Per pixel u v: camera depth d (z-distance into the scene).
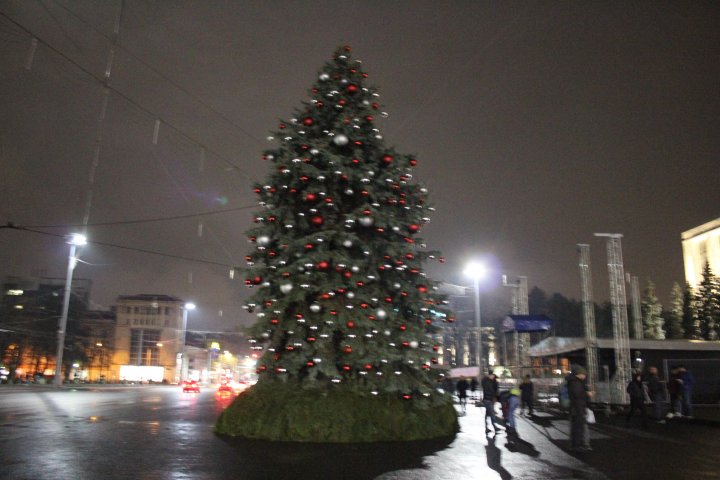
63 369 88.44
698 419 19.83
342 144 15.45
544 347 31.56
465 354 69.56
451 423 15.71
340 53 16.58
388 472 10.24
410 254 15.98
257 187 16.05
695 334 65.06
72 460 10.89
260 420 14.20
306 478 9.61
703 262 84.56
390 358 14.45
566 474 10.32
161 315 129.88
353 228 15.62
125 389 64.56
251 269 15.74
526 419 22.58
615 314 27.16
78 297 94.19
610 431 17.61
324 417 13.84
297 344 14.46
